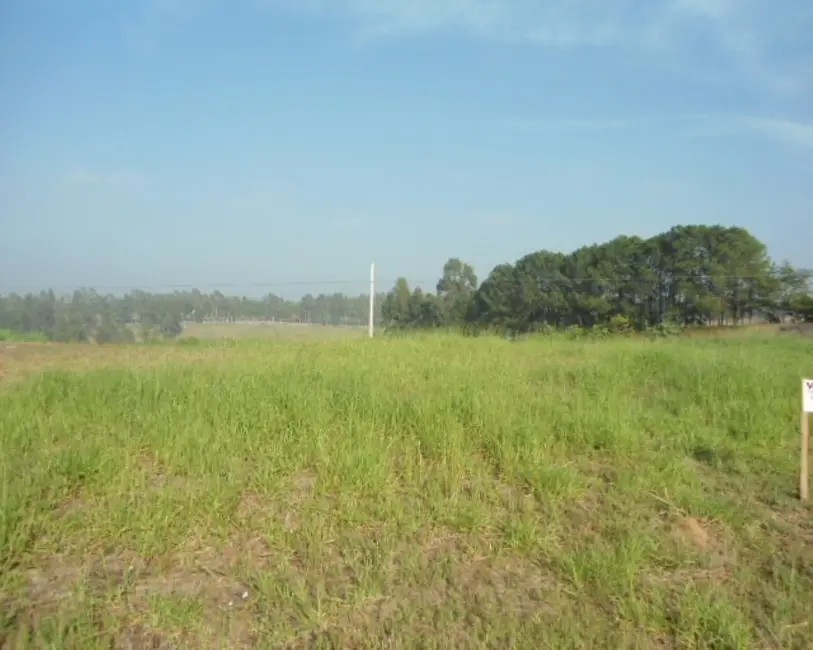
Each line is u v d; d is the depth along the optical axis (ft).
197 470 17.65
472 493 17.37
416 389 26.50
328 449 18.84
